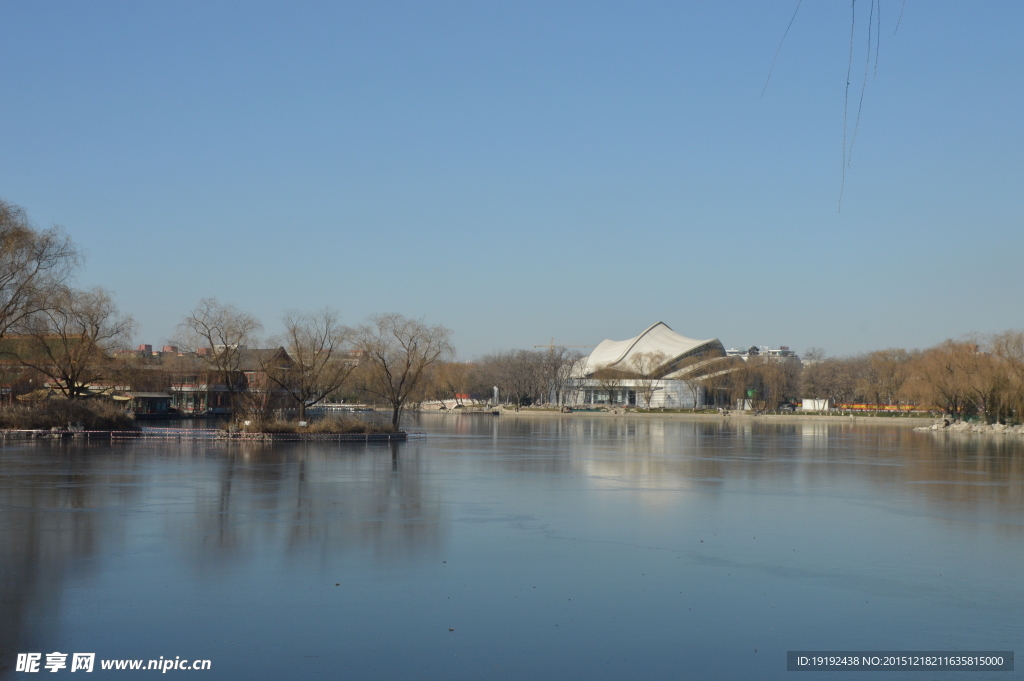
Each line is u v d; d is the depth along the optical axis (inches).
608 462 1782.7
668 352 6909.5
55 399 2384.4
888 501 1198.9
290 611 602.9
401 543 831.7
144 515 961.5
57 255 2021.4
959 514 1080.2
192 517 952.3
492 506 1086.4
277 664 504.4
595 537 883.4
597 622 593.3
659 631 577.6
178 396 4040.4
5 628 558.9
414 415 4864.7
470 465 1643.7
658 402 6633.9
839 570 754.8
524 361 6373.0
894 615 623.5
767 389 5679.1
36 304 2025.1
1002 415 3555.6
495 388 6934.1
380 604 623.8
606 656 529.0
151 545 800.3
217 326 2728.8
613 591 671.1
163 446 1931.6
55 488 1173.1
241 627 567.8
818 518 1034.7
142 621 575.8
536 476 1461.6
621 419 4847.4
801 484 1400.1
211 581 675.4
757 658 531.5
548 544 842.8
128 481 1261.1
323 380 2763.3
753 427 3922.2
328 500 1104.2
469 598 643.5
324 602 625.6
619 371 6638.8
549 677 494.0
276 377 2709.2
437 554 787.4
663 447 2330.2
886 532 943.0
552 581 697.6
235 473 1391.5
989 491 1326.3
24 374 2797.7
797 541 882.8
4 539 820.0
